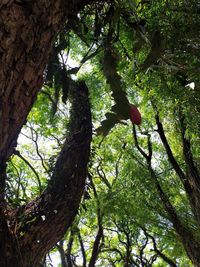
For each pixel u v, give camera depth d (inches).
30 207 157.3
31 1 82.3
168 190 518.6
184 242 425.4
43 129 483.8
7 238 125.8
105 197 487.2
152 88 245.8
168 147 451.8
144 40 146.6
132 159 546.9
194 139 362.9
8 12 79.1
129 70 246.5
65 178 162.4
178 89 226.4
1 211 126.4
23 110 89.8
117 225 559.2
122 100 128.5
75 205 161.9
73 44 453.7
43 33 87.4
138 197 486.9
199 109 244.1
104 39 147.6
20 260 127.7
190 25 183.3
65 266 555.5
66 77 165.5
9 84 82.7
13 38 80.6
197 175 419.2
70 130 175.0
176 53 181.6
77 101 181.9
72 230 480.4
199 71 181.6
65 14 96.8
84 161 168.4
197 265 414.9
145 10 194.9
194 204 434.3
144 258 696.4
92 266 516.1
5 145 91.0
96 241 519.2
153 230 574.6
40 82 92.0
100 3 143.5
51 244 156.9
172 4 186.7
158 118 439.5
